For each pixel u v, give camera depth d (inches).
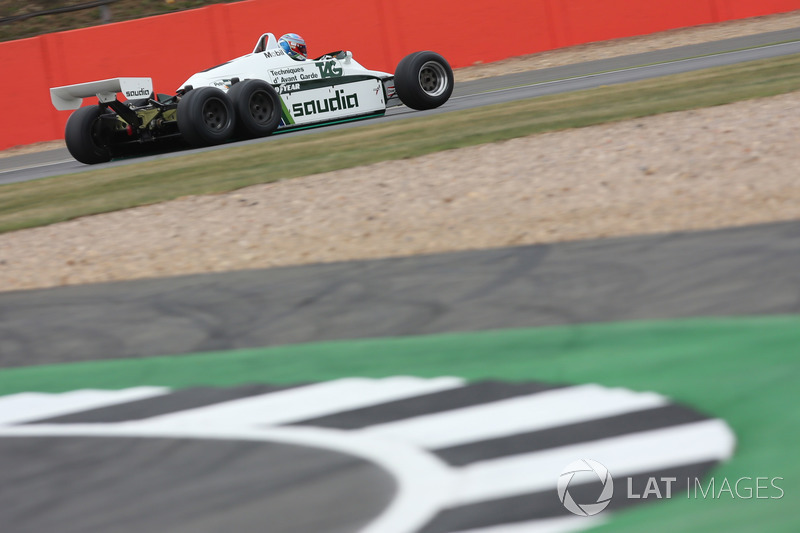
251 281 533.3
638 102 1191.6
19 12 3516.2
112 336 454.6
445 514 219.3
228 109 1461.6
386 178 858.8
